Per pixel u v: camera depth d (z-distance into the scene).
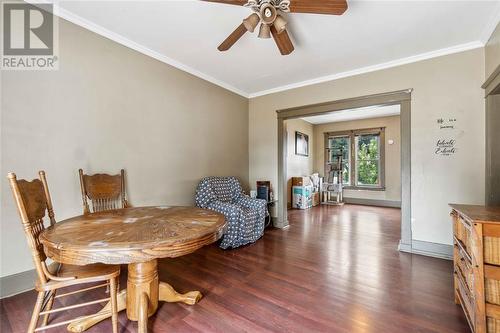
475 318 1.39
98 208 2.35
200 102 3.70
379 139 6.73
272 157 4.43
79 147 2.35
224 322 1.65
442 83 2.91
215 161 3.97
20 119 2.01
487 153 2.60
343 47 2.86
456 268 1.88
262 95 4.55
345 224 4.50
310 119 7.01
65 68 2.26
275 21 1.90
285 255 2.91
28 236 1.28
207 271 2.46
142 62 2.91
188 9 2.19
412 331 1.57
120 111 2.69
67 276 1.37
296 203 6.25
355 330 1.58
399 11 2.18
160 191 3.11
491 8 2.13
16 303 1.86
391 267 2.57
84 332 1.54
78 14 2.27
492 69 2.46
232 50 2.96
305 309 1.81
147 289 1.65
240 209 3.20
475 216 1.49
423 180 3.00
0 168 1.91
